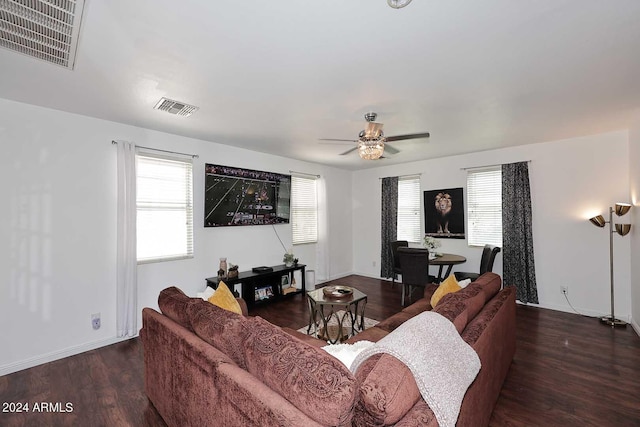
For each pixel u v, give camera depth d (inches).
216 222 166.7
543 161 171.8
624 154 148.2
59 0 56.7
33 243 110.3
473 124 136.0
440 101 108.7
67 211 117.8
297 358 45.3
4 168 104.7
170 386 71.7
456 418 44.5
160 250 147.2
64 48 73.1
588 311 158.7
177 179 153.3
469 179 201.8
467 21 64.3
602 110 119.2
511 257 180.1
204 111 117.5
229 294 102.7
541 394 90.0
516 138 161.5
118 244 128.8
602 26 66.1
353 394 39.2
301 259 223.0
